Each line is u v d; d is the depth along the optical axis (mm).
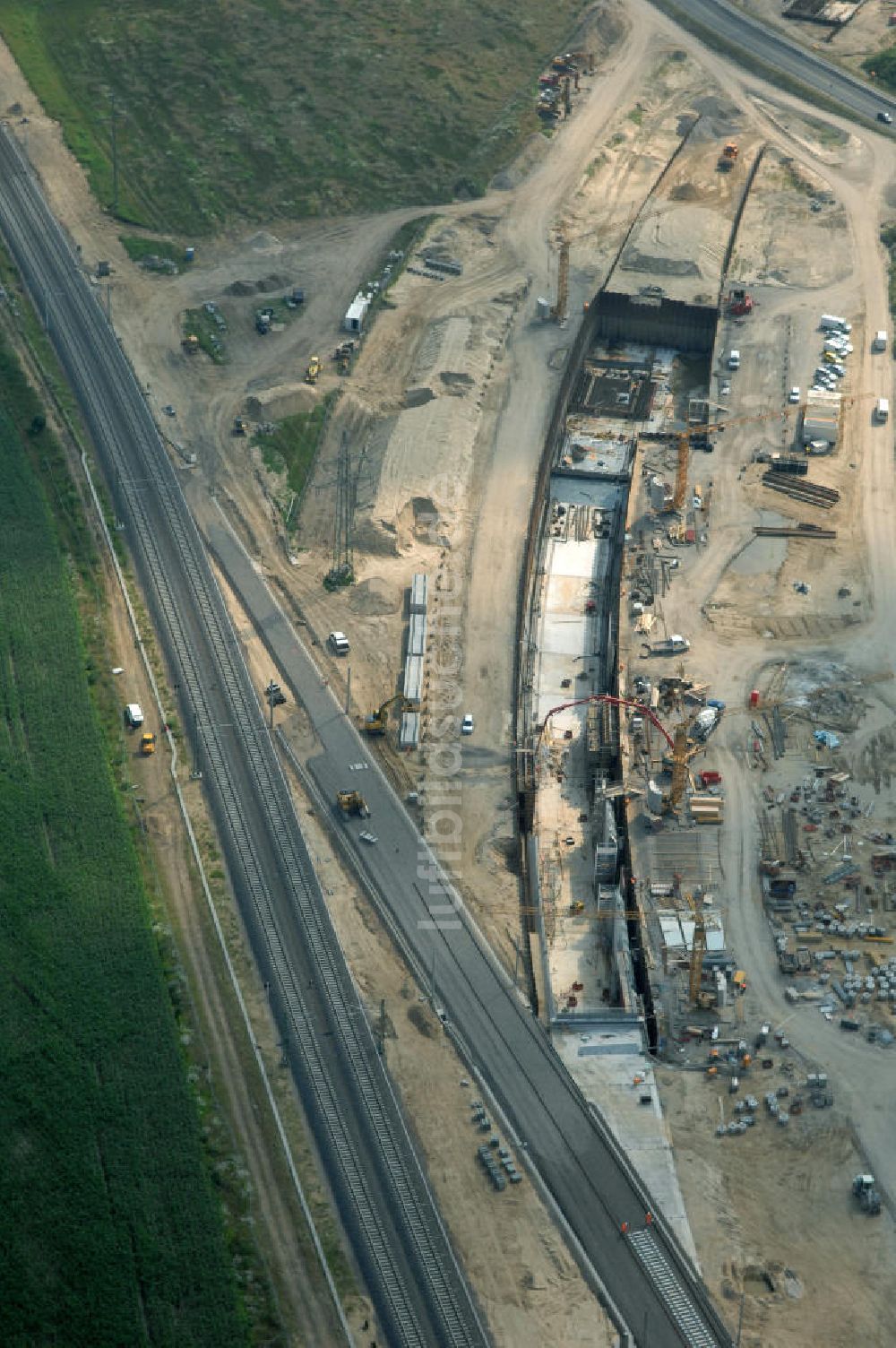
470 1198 175375
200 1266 167250
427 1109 182375
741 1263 171750
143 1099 179625
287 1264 169625
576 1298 168500
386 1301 166875
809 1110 183500
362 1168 176750
